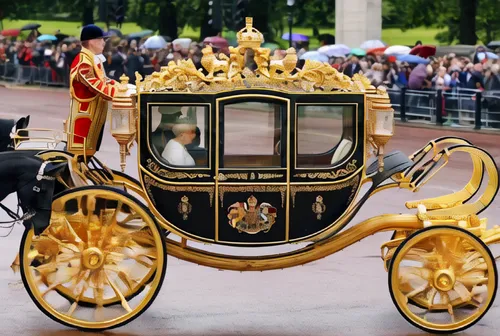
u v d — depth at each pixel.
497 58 42.78
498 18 69.00
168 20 66.75
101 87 14.98
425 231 14.69
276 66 14.53
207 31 62.81
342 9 54.44
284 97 14.53
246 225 14.72
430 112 42.84
